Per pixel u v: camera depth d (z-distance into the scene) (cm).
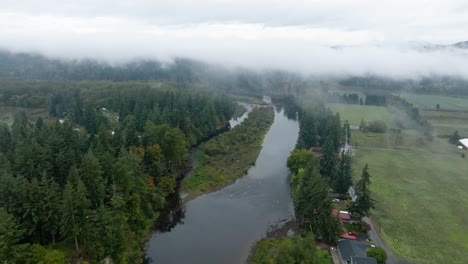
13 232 5600
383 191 11731
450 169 14162
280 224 9494
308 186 8912
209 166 13325
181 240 8688
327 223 8219
